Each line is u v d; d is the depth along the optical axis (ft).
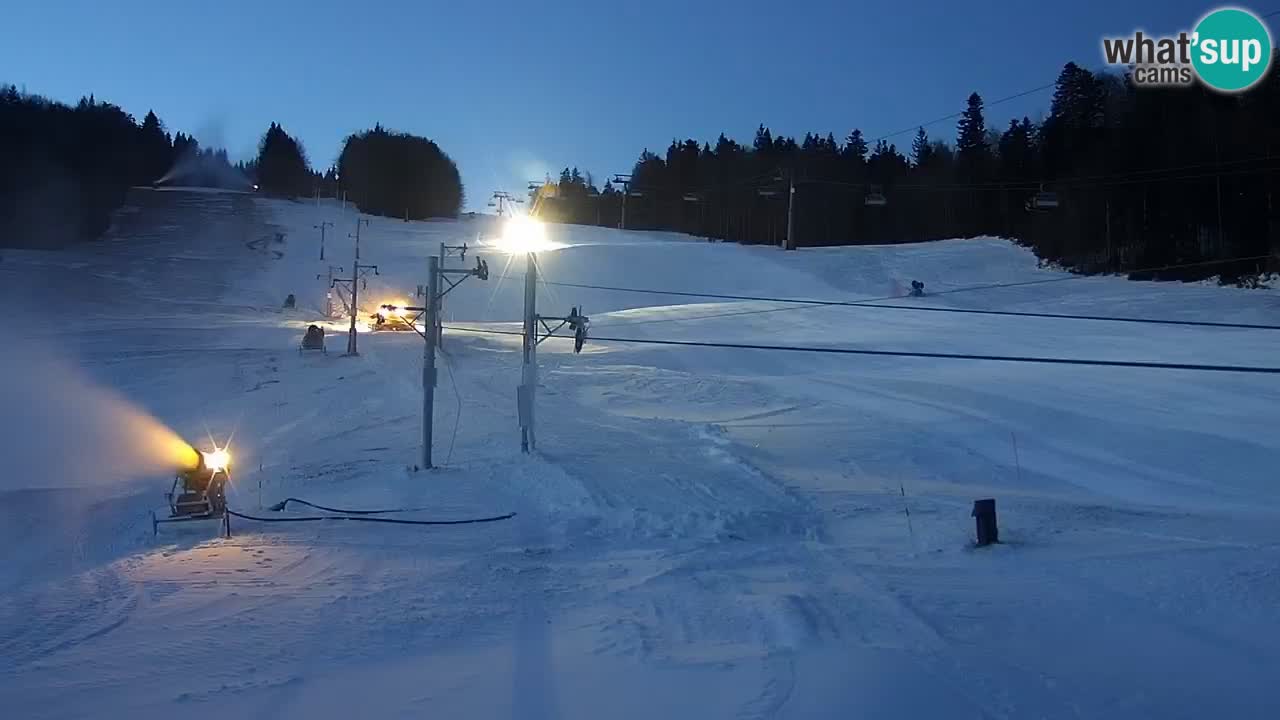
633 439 69.92
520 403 63.21
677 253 293.02
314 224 414.82
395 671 21.68
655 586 30.35
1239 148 186.39
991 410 84.79
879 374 112.57
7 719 18.98
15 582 35.40
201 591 30.32
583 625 25.53
